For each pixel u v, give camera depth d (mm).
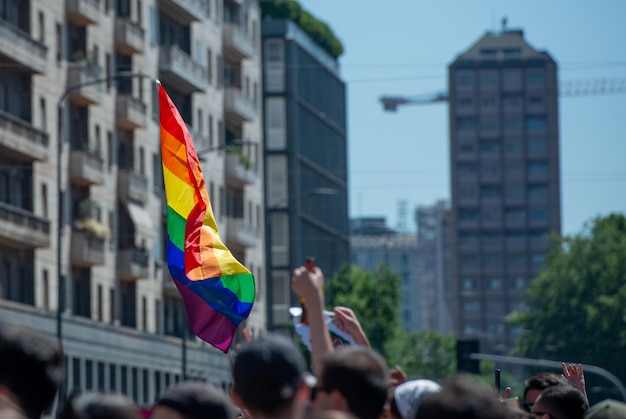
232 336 22359
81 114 103188
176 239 22969
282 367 11789
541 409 16547
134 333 110375
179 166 23172
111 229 108125
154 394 114625
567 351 195750
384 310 151250
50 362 10906
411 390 14266
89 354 101688
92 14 103000
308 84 184875
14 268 94188
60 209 81000
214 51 133750
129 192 109812
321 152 190250
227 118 137625
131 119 109750
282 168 176250
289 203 175375
